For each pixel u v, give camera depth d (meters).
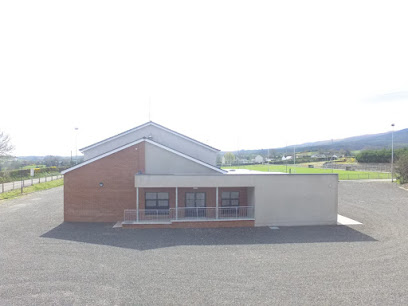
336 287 10.60
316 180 20.89
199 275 11.58
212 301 9.55
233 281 11.06
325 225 20.55
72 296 9.83
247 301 9.57
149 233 18.00
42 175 57.53
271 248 15.09
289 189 20.70
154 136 25.50
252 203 20.81
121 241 16.17
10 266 12.39
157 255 13.88
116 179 21.17
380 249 14.89
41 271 11.88
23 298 9.66
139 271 11.95
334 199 21.00
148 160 21.56
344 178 53.50
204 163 21.92
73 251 14.38
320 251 14.60
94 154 25.12
